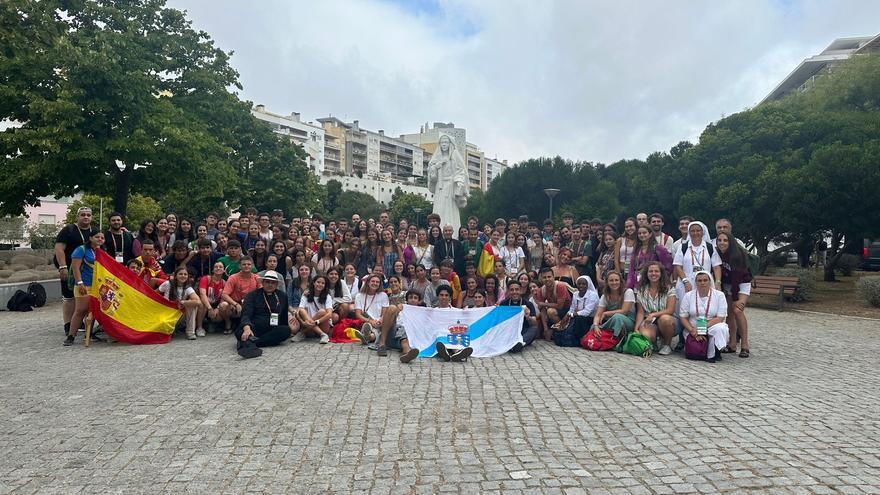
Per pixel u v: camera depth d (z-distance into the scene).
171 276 10.48
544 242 14.15
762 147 21.92
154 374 7.58
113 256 10.56
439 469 4.52
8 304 14.77
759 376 7.88
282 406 6.12
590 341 9.70
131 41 21.67
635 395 6.71
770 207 19.97
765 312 16.38
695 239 9.84
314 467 4.56
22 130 17.92
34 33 13.54
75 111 17.83
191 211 35.84
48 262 20.86
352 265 11.17
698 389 7.04
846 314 15.43
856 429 5.54
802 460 4.71
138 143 18.92
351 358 8.70
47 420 5.67
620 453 4.87
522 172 48.22
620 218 18.19
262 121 35.72
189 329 10.43
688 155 24.08
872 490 4.14
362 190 105.75
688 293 9.29
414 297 9.83
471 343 9.20
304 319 10.14
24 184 18.61
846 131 20.03
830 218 18.34
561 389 6.96
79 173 19.06
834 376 7.94
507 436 5.27
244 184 33.38
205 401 6.30
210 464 4.62
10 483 4.27
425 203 79.56
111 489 4.18
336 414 5.87
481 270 12.12
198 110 25.00
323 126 118.31
